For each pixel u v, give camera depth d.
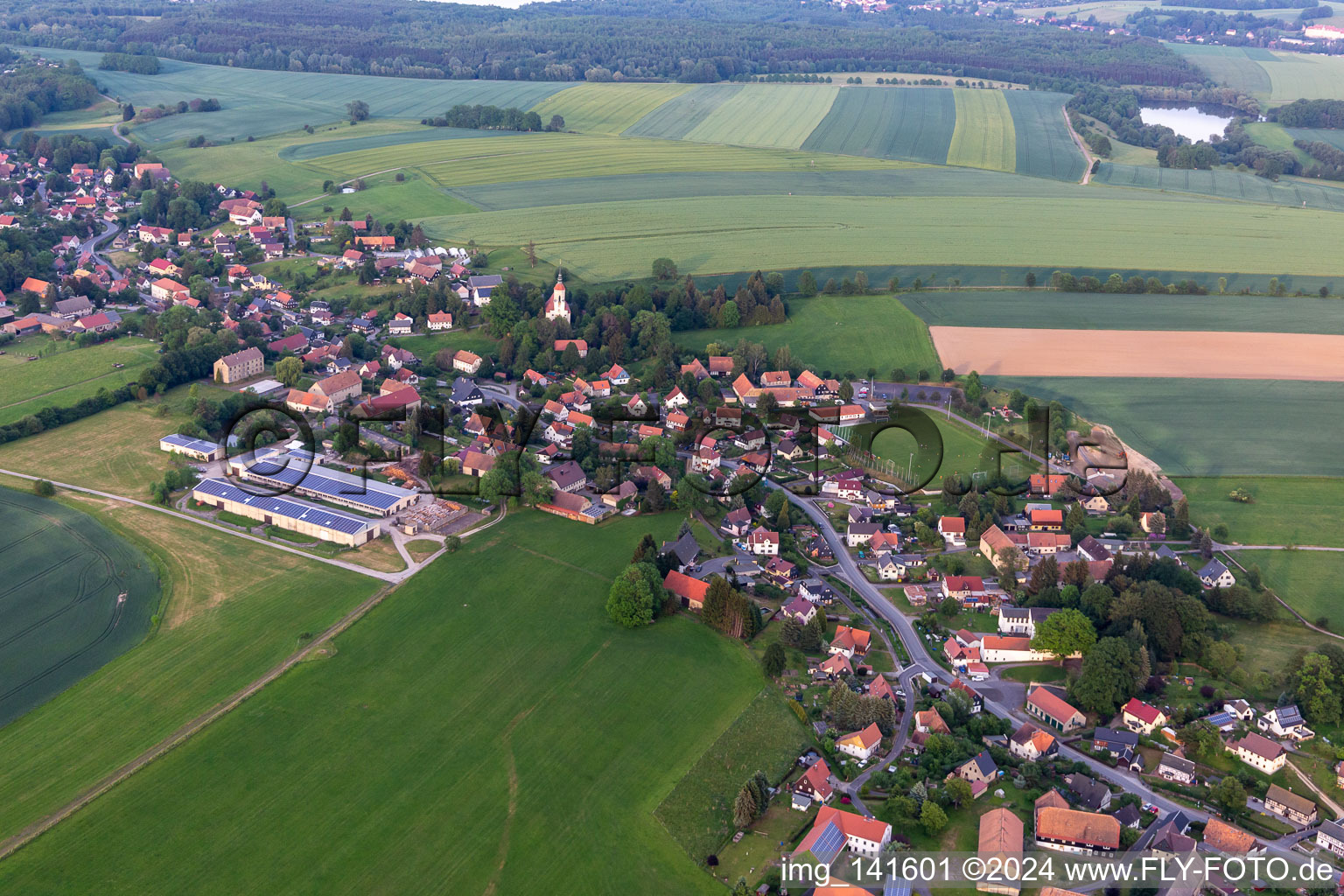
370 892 155.75
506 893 156.50
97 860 159.25
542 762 182.12
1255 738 185.38
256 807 170.38
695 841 167.50
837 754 186.75
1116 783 181.38
